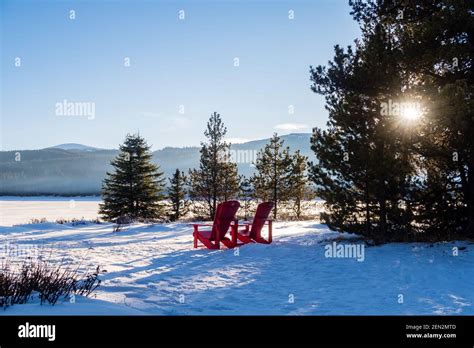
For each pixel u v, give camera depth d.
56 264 11.28
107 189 41.94
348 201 13.55
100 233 22.23
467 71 12.20
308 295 7.85
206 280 9.34
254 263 11.55
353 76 12.88
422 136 12.24
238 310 6.79
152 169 42.97
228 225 14.86
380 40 12.86
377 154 12.64
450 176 13.09
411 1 13.12
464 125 10.52
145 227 24.23
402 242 12.89
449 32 11.88
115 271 10.37
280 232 19.47
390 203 13.58
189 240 17.75
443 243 12.05
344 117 13.16
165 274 10.05
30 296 6.54
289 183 32.56
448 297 7.41
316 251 12.95
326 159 13.54
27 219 42.25
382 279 9.01
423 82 12.34
